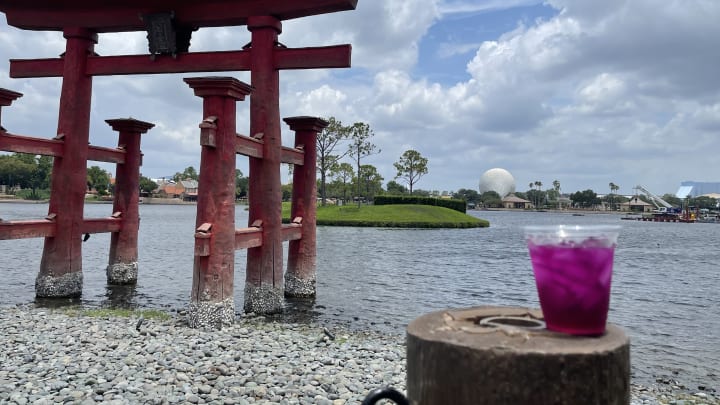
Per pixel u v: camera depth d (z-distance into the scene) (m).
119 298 13.80
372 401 2.20
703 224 102.25
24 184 114.56
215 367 7.23
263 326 10.82
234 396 6.25
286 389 6.54
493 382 1.89
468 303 15.12
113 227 15.22
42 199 115.00
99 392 6.17
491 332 2.12
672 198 173.62
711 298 16.94
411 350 2.15
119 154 15.19
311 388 6.62
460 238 40.72
